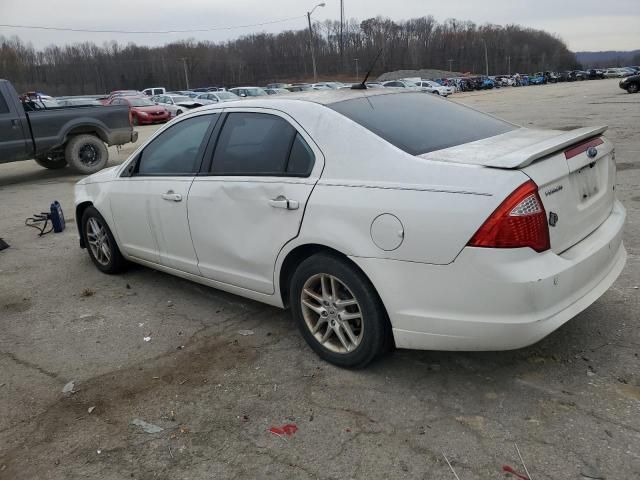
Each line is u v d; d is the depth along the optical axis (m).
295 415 2.99
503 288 2.65
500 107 26.16
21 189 11.13
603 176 3.36
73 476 2.65
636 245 5.12
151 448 2.81
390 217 2.89
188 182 4.07
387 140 3.12
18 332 4.25
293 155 3.43
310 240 3.24
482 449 2.63
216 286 4.13
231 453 2.74
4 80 11.15
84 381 3.48
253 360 3.59
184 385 3.36
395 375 3.29
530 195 2.64
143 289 4.97
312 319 3.50
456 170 2.79
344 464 2.61
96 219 5.25
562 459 2.53
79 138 12.35
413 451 2.65
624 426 2.70
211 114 4.08
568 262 2.81
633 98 25.66
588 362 3.26
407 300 2.92
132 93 39.06
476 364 3.33
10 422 3.11
